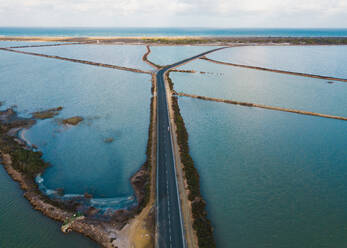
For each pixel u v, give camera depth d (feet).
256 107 314.35
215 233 132.36
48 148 211.82
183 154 196.95
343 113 298.76
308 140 235.20
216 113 293.02
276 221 141.59
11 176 167.43
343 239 131.03
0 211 137.90
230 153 210.18
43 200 145.89
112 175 178.81
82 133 239.09
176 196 151.74
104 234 123.13
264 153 212.02
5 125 243.60
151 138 223.92
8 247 117.91
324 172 187.93
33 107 297.94
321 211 150.00
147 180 165.89
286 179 179.01
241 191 165.27
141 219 133.49
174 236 123.95
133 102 323.37
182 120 262.67
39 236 123.95
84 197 153.58
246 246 125.39
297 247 125.80
